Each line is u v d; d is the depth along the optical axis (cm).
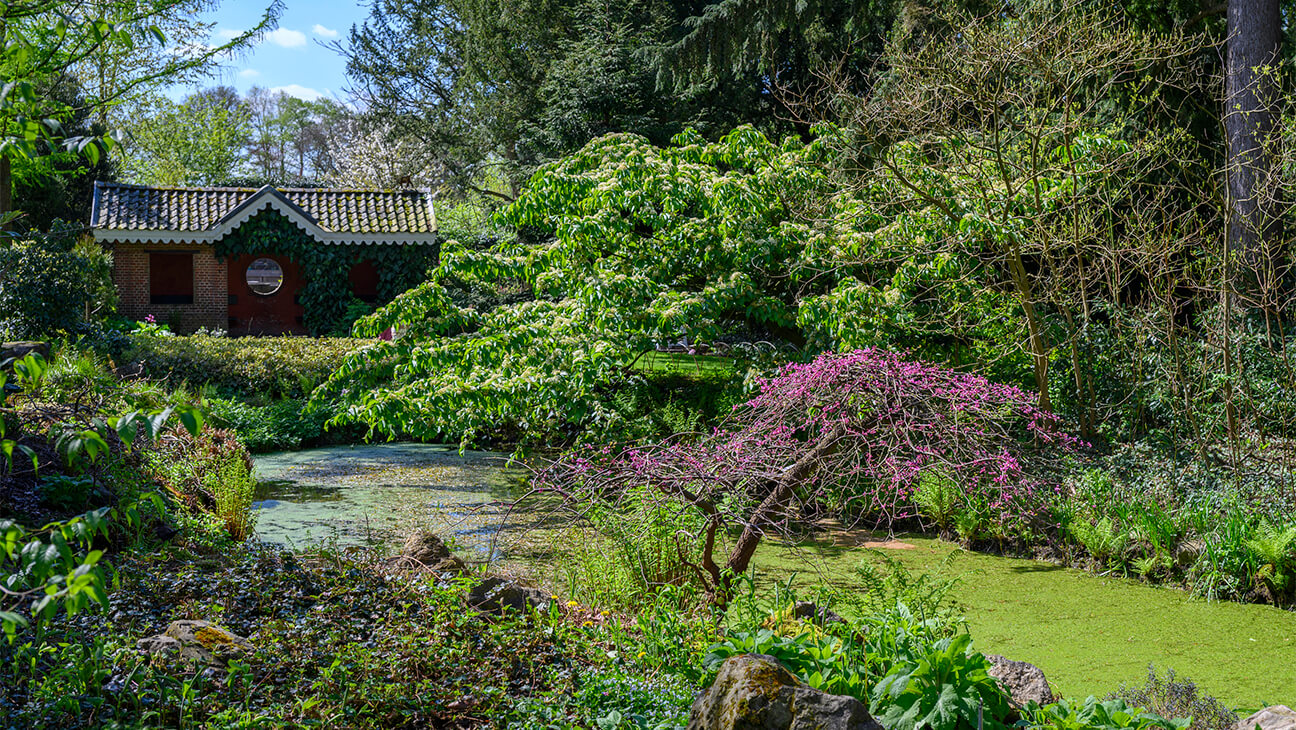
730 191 1136
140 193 2423
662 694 431
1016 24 1076
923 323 1140
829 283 1216
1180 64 1271
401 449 1482
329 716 382
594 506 691
